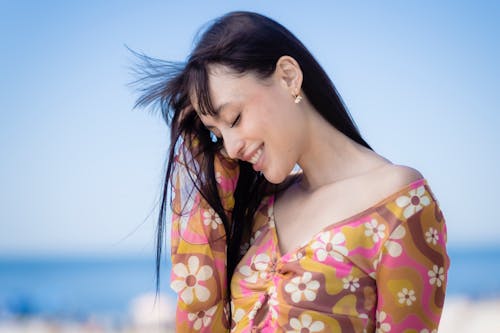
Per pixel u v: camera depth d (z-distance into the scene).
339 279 1.49
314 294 1.49
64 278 28.52
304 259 1.53
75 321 16.12
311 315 1.49
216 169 1.71
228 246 1.72
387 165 1.56
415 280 1.46
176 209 1.70
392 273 1.47
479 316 13.02
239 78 1.52
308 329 1.49
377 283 1.49
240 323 1.62
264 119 1.53
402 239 1.47
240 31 1.55
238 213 1.73
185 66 1.58
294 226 1.63
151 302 13.51
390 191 1.51
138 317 13.47
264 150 1.55
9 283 27.78
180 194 1.71
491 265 28.91
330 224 1.55
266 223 1.70
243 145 1.54
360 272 1.49
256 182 1.74
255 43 1.54
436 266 1.48
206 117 1.56
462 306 14.28
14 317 17.53
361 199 1.53
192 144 1.70
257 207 1.73
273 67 1.55
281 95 1.55
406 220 1.48
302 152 1.61
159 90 1.63
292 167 1.58
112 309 21.61
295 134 1.57
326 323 1.48
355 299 1.49
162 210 1.65
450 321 12.69
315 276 1.50
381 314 1.48
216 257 1.69
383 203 1.50
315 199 1.61
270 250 1.64
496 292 18.95
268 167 1.56
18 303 19.00
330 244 1.51
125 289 25.23
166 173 1.67
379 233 1.49
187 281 1.67
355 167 1.59
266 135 1.53
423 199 1.50
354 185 1.56
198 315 1.67
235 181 1.74
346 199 1.55
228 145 1.54
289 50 1.58
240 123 1.53
